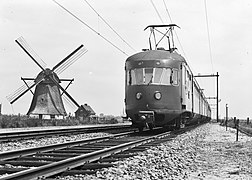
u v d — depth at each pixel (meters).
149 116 22.73
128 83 23.66
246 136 27.89
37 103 53.66
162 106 22.80
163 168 10.09
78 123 45.72
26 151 11.34
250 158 13.41
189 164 11.55
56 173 8.26
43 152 12.24
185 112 26.47
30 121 36.66
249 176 9.47
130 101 23.34
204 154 14.70
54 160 10.44
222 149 16.80
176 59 23.81
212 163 12.02
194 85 32.72
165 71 23.19
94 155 10.53
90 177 8.24
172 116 23.34
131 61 23.84
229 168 10.88
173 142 17.61
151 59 23.31
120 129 32.81
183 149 15.30
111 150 12.02
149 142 17.09
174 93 23.22
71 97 56.28
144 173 8.98
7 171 8.31
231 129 40.81
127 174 8.79
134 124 25.05
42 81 54.47
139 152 13.02
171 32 26.53
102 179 8.06
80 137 21.61
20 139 18.41
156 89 22.81
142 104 22.86
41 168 7.72
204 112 51.75
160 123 23.64
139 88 23.00
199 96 39.69
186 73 25.45
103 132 26.84
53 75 55.00
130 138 19.77
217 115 76.31
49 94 54.16
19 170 8.35
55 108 54.25
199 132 28.70
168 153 13.28
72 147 14.14
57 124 40.16
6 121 33.66
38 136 20.14
